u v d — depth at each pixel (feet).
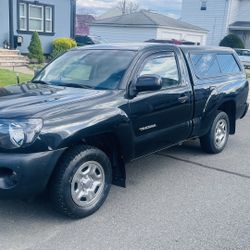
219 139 20.67
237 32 132.57
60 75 16.07
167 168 18.12
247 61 99.35
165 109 15.70
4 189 11.15
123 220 12.75
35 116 11.44
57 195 11.99
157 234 11.93
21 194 11.27
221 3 128.26
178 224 12.62
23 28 60.95
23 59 57.36
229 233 12.15
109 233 11.89
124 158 14.12
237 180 16.94
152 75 13.98
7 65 53.93
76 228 12.11
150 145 15.31
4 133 11.07
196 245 11.37
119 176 14.30
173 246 11.28
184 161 19.26
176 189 15.57
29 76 41.09
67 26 68.03
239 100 21.31
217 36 131.13
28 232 11.78
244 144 23.24
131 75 14.52
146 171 17.62
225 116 20.74
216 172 17.85
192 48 18.44
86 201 12.79
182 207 13.91
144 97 14.60
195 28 107.34
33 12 61.93
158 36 97.30
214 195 15.14
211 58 19.74
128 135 13.94
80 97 13.16
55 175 11.93
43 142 11.27
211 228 12.42
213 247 11.30
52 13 64.54
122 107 13.64
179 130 16.93
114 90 14.03
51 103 12.41
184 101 16.81
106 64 15.35
